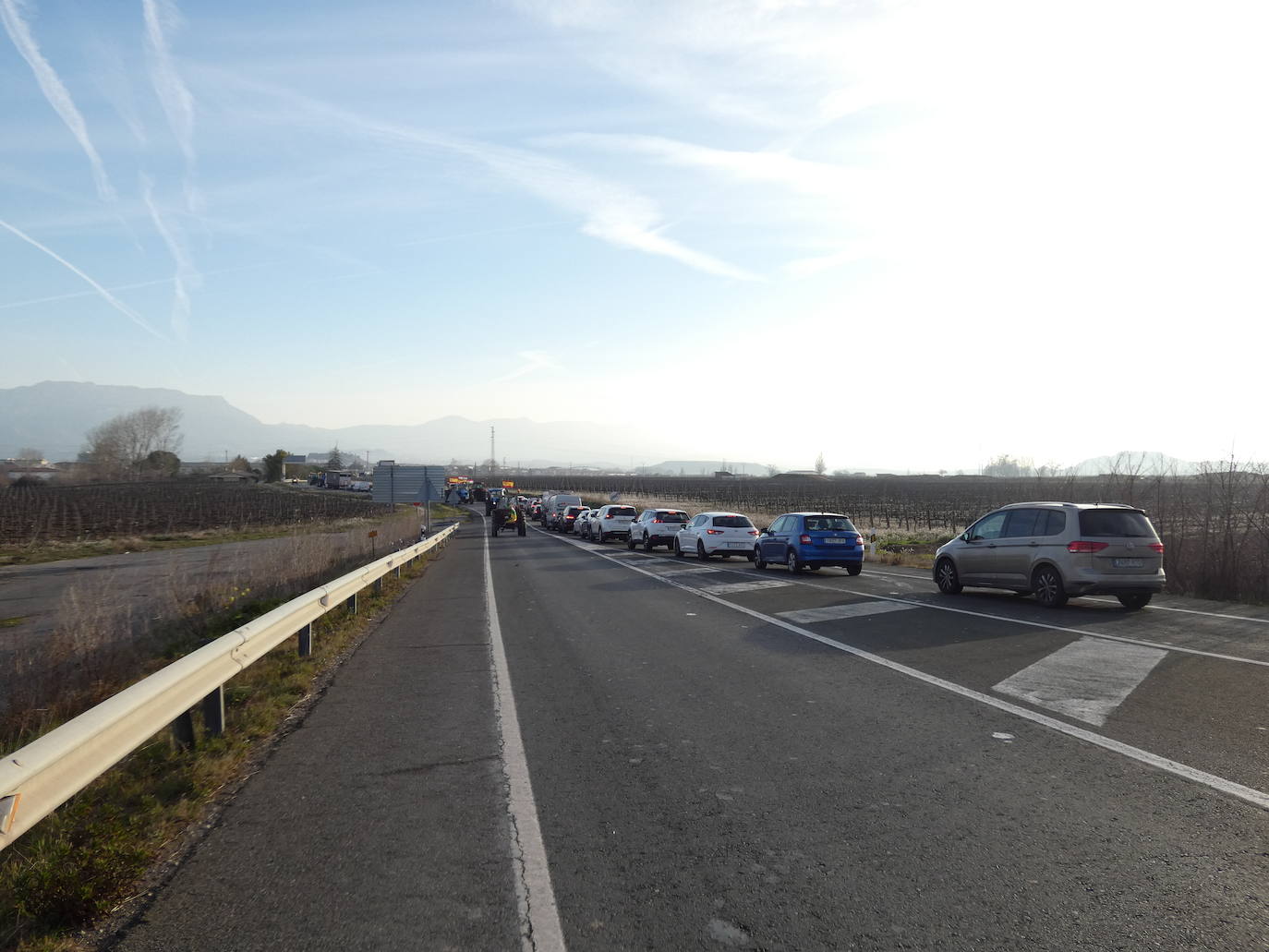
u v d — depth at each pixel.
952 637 10.97
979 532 15.33
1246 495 15.90
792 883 4.04
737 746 6.34
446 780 5.70
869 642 10.73
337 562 21.00
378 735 6.88
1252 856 4.23
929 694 7.84
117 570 24.80
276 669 9.37
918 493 83.19
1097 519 13.34
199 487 96.94
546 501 59.69
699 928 3.64
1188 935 3.48
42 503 65.69
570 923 3.70
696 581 19.31
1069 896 3.84
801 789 5.36
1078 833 4.56
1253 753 5.88
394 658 10.26
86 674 8.61
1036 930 3.54
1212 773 5.48
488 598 16.42
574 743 6.52
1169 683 8.08
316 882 4.17
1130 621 12.16
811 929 3.60
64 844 4.26
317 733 6.97
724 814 4.96
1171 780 5.36
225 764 5.99
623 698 7.96
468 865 4.33
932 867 4.18
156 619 13.02
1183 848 4.34
